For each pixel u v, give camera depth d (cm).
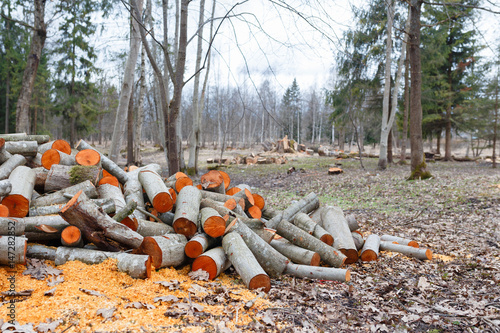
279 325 285
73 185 442
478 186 1155
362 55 2084
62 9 1259
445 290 409
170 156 680
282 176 1778
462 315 332
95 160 492
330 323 303
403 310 347
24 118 1162
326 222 553
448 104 2452
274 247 490
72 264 338
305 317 306
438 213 880
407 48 2048
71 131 2788
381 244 581
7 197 374
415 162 1387
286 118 4353
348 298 373
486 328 302
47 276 312
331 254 461
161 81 667
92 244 387
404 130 2172
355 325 303
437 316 331
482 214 830
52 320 244
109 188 467
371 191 1238
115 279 327
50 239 379
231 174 1938
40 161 518
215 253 398
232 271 432
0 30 2395
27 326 229
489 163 2452
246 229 430
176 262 388
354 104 2338
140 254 369
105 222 354
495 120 2098
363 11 1608
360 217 882
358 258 541
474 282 436
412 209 945
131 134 1908
